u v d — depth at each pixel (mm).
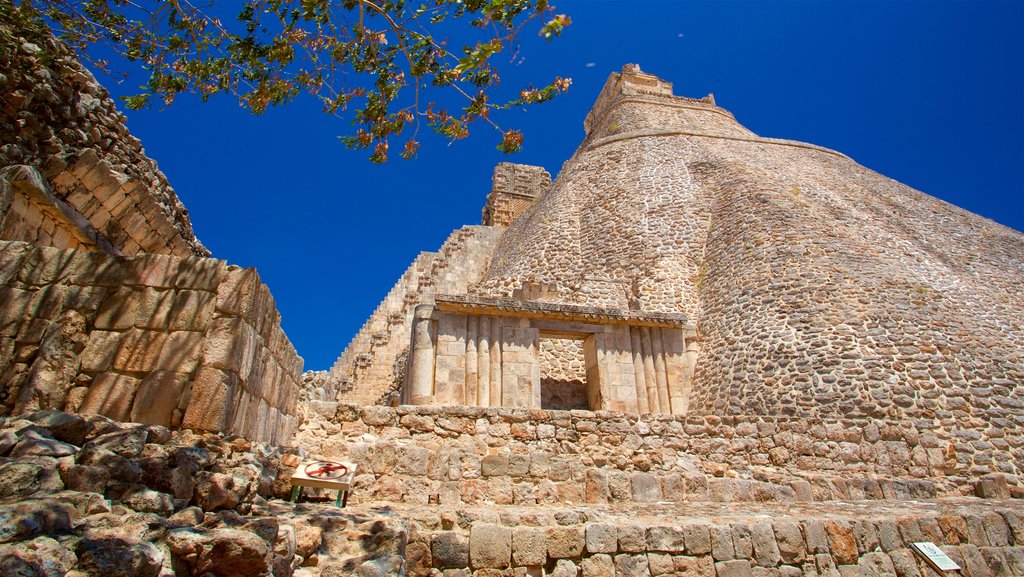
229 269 5121
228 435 4688
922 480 8820
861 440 9359
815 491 7984
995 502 8164
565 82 6242
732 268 16547
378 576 3828
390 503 6320
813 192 19812
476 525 5355
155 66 6371
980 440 10648
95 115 8008
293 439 6703
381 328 24422
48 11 6344
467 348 12922
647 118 31453
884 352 12188
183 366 4715
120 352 4730
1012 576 6414
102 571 2660
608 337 13742
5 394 4473
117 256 5090
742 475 8359
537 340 13312
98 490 3340
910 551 6262
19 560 2379
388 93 6293
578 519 5805
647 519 5969
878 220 18328
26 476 3113
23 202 6594
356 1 5715
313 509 4840
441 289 26453
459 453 7035
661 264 18688
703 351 14945
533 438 7789
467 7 5285
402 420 7426
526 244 23734
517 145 6297
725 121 33094
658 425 8406
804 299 13898
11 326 4723
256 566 3160
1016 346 12602
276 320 5949
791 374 12461
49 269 4973
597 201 23672
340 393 19219
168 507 3527
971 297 14328
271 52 6000
